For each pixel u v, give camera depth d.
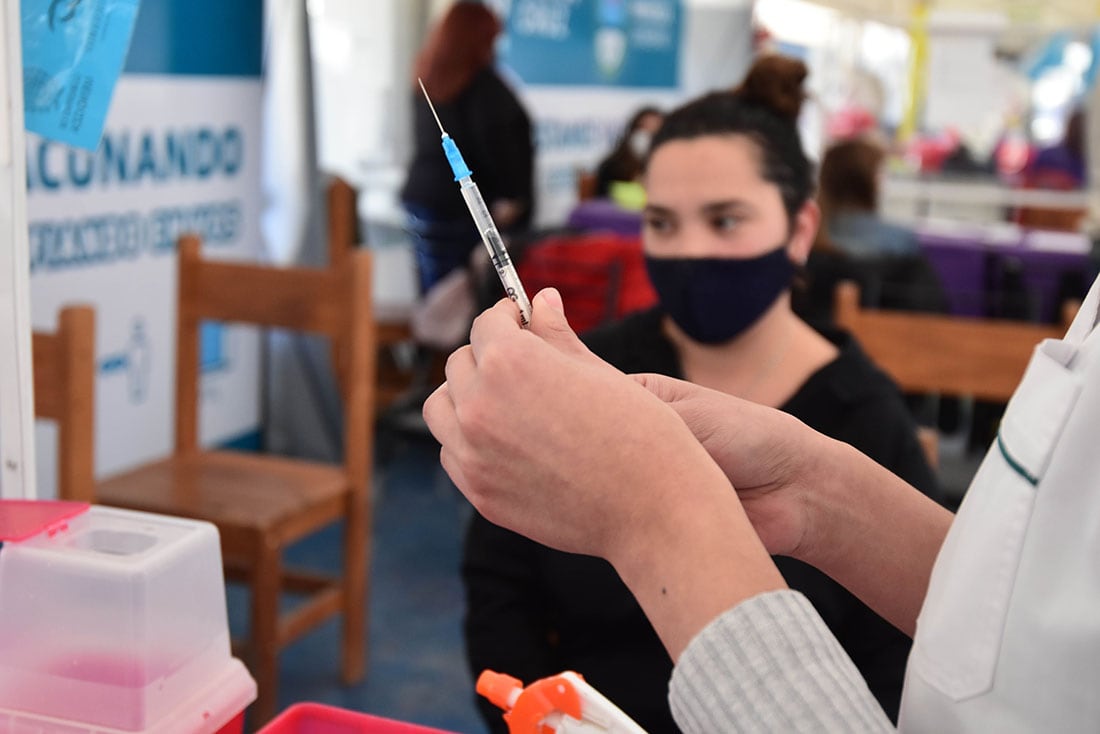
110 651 0.68
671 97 7.37
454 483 0.52
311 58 3.50
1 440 0.81
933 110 6.39
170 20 3.08
